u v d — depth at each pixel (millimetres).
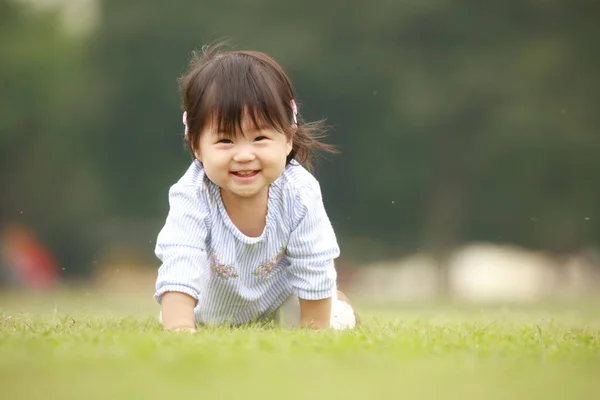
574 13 47531
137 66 49281
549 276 48844
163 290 7430
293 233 7879
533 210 48219
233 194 7633
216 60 7465
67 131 50594
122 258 46750
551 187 47656
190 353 5418
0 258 37438
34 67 51750
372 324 9141
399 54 47875
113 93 49688
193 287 7445
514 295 40875
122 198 50406
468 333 7355
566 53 46719
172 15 48719
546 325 9312
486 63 46656
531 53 46594
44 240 49656
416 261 47562
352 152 48469
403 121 47312
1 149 50750
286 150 7516
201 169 7777
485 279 48562
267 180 7375
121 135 50062
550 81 46500
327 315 8094
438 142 47750
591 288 48375
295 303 8281
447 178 48031
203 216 7633
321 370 5062
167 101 49188
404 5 46969
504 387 4777
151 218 50062
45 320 8633
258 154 7270
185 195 7645
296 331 7008
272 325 8039
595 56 46938
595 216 47531
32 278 37844
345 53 47750
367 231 49531
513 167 47156
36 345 5859
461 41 47812
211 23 48500
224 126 7207
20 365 5117
